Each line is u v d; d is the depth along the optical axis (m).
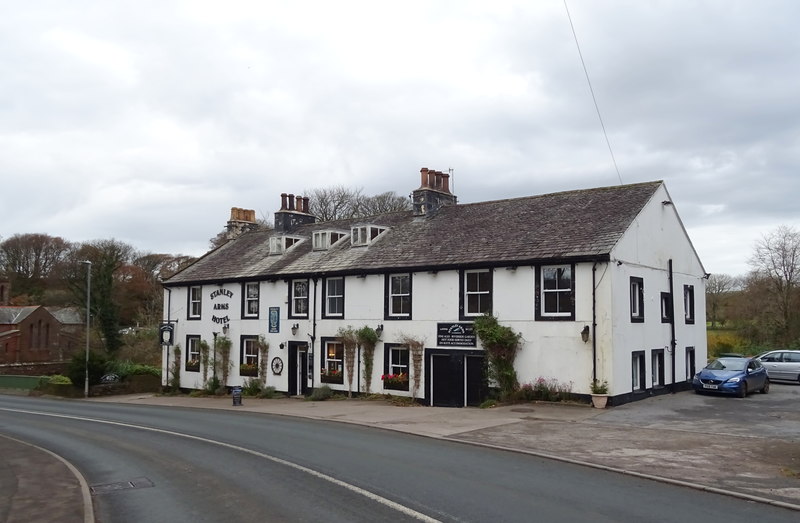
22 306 73.06
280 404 26.86
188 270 37.56
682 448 13.84
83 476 12.32
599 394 20.81
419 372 25.53
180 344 36.31
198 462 13.59
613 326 21.19
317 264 30.09
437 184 31.41
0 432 20.42
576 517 8.61
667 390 25.20
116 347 51.12
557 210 25.97
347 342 27.70
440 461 12.88
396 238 29.39
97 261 58.62
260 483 11.19
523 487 10.46
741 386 23.42
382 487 10.55
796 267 42.88
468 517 8.64
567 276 22.20
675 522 8.37
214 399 31.17
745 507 9.16
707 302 54.97
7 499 10.16
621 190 25.70
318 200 57.97
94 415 25.17
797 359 29.28
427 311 25.55
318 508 9.31
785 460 12.48
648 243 24.30
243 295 32.88
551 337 22.23
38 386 41.59
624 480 10.98
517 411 20.34
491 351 23.06
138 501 10.27
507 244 24.45
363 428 18.50
